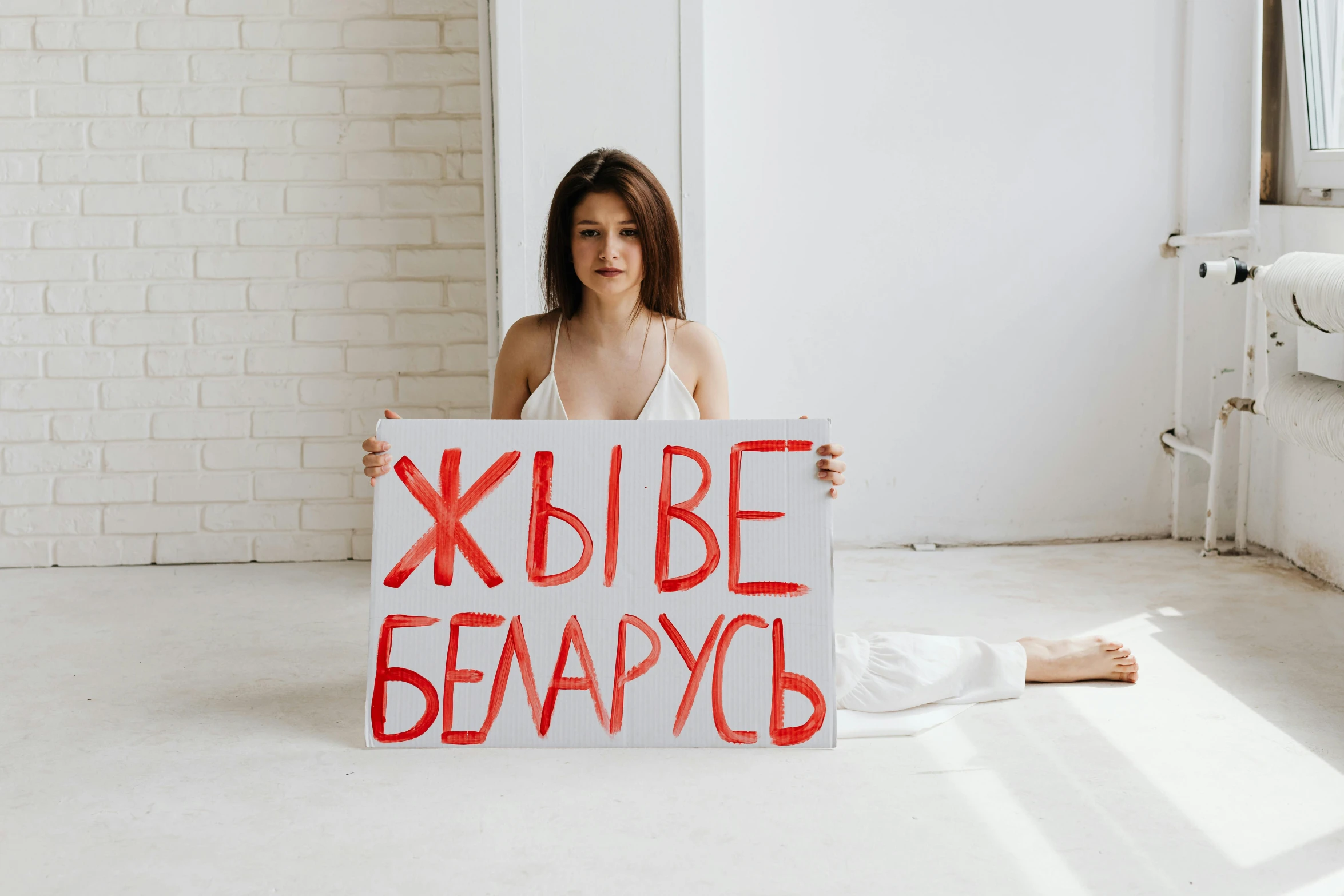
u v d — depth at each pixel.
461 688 1.91
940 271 3.26
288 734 2.03
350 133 3.14
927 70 3.18
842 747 1.94
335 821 1.70
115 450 3.21
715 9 3.12
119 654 2.48
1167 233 3.28
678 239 2.05
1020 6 3.17
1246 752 1.92
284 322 3.20
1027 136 3.22
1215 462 3.15
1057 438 3.34
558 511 1.92
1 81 3.08
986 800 1.75
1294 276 2.36
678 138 2.81
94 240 3.14
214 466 3.23
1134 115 3.23
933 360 3.29
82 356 3.18
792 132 3.18
